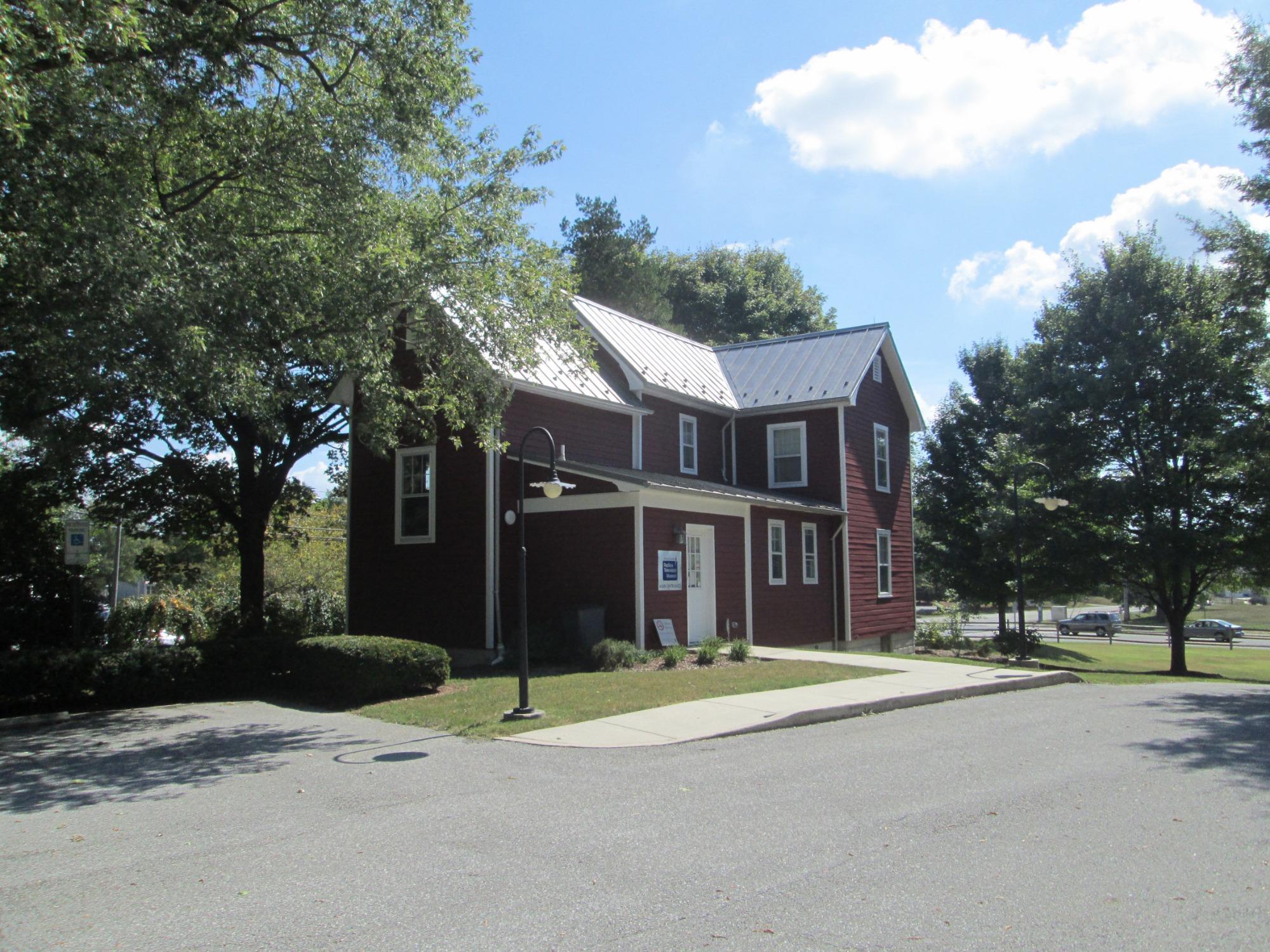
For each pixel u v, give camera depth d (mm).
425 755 9570
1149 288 27109
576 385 20062
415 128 14109
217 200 14281
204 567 32969
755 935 4727
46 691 13078
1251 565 24922
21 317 10992
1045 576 27766
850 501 24812
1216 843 6266
